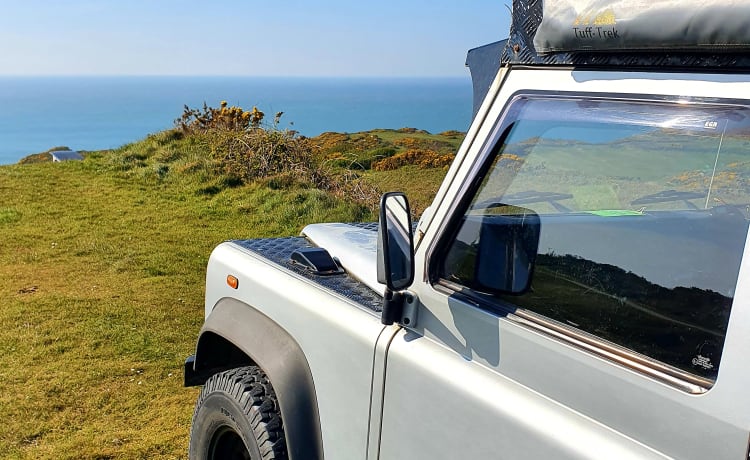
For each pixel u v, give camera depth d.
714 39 1.38
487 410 1.70
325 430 2.34
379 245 1.92
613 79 1.62
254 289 2.79
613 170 1.70
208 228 10.21
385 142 21.84
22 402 4.75
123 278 7.91
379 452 2.09
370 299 2.33
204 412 2.88
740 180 1.50
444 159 16.28
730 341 1.32
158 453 4.14
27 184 12.34
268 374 2.50
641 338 1.51
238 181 12.41
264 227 10.33
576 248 1.73
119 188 12.24
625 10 1.51
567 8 1.66
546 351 1.63
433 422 1.87
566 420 1.55
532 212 1.83
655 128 1.58
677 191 1.60
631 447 1.43
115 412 4.69
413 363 1.94
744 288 1.33
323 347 2.33
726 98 1.42
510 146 1.87
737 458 1.26
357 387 2.16
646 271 1.60
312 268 2.61
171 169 13.06
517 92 1.85
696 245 1.55
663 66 1.54
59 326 6.31
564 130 1.76
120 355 5.70
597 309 1.63
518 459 1.63
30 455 4.05
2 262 8.34
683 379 1.39
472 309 1.83
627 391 1.46
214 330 2.92
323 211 10.86
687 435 1.34
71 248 9.02
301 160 13.17
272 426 2.52
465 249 1.93
